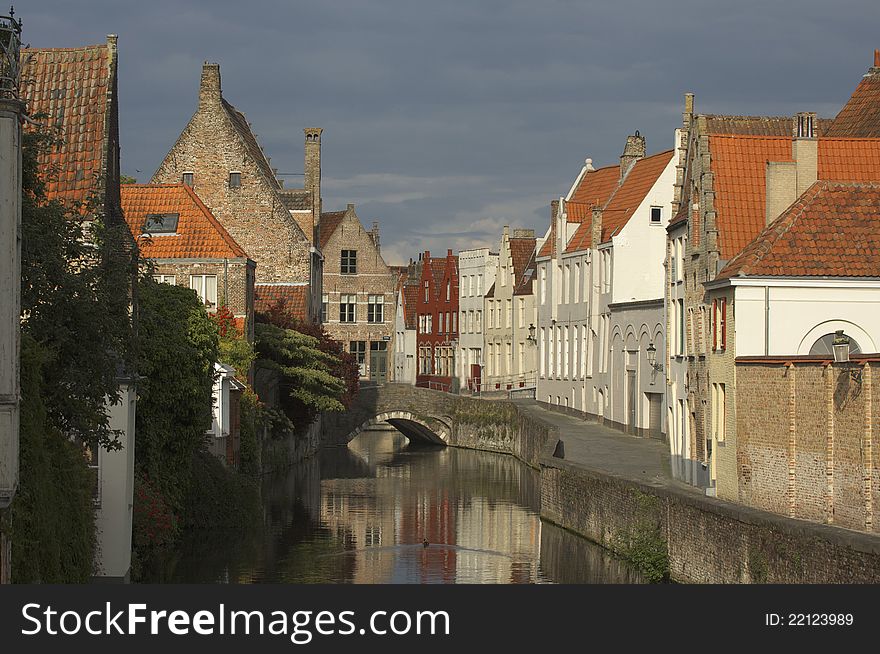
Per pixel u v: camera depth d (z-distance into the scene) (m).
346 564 43.34
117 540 34.53
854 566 26.25
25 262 26.27
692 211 49.56
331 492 64.94
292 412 77.25
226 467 52.34
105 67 37.91
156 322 42.22
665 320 54.28
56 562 24.98
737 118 61.59
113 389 28.70
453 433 97.50
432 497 63.16
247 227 84.75
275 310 77.81
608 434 68.75
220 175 84.81
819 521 34.78
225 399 55.97
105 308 27.86
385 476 73.38
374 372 122.00
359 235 121.88
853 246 42.59
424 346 132.62
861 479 32.34
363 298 121.88
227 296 65.31
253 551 45.75
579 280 81.25
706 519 34.69
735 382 41.41
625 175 82.69
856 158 48.19
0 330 20.94
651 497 39.81
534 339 102.44
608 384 73.75
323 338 80.12
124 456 34.53
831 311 42.16
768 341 42.00
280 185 98.00
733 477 41.81
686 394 50.34
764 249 42.41
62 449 27.19
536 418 76.62
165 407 43.06
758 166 48.12
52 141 28.09
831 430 34.09
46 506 24.36
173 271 65.25
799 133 48.34
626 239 73.19
